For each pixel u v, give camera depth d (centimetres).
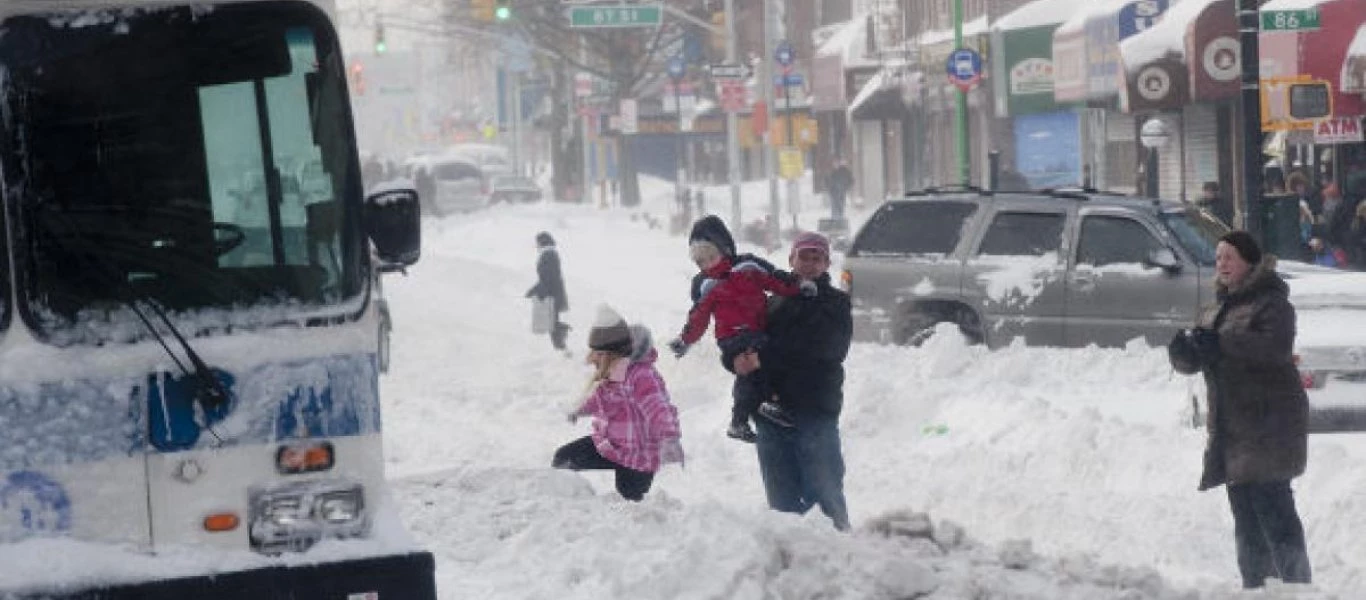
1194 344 2567
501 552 2617
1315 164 7662
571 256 12206
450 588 2422
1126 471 3516
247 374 1994
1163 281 5056
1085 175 9700
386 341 6150
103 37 2005
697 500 3622
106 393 1966
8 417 1950
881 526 2520
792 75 12238
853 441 4216
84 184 1992
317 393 2009
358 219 2045
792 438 2956
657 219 15000
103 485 1961
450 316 8312
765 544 2306
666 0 17638
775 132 12812
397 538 2012
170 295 1994
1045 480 3603
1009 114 11244
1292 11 4697
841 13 16800
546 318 6906
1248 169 4716
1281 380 2555
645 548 2448
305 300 2023
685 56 18825
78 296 1975
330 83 2052
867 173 15525
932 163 13975
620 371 3031
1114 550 3105
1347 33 6800
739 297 2950
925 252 5412
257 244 2020
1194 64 7862
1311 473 3150
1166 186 9719
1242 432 2561
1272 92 4816
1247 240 2548
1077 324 5172
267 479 1992
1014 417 4022
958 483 3603
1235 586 2666
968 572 2302
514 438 4716
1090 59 9644
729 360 2953
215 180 2020
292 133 2041
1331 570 2814
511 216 16175
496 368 6084
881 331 5450
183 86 2019
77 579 1933
